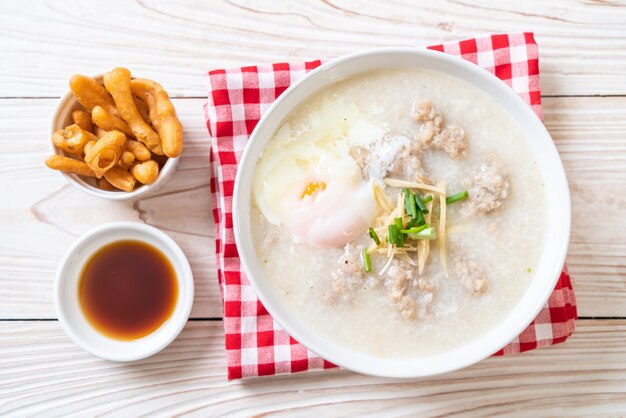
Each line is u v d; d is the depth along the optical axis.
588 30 0.55
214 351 0.54
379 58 0.49
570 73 0.55
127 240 0.54
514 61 0.53
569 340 0.55
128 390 0.54
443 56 0.48
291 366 0.52
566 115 0.55
